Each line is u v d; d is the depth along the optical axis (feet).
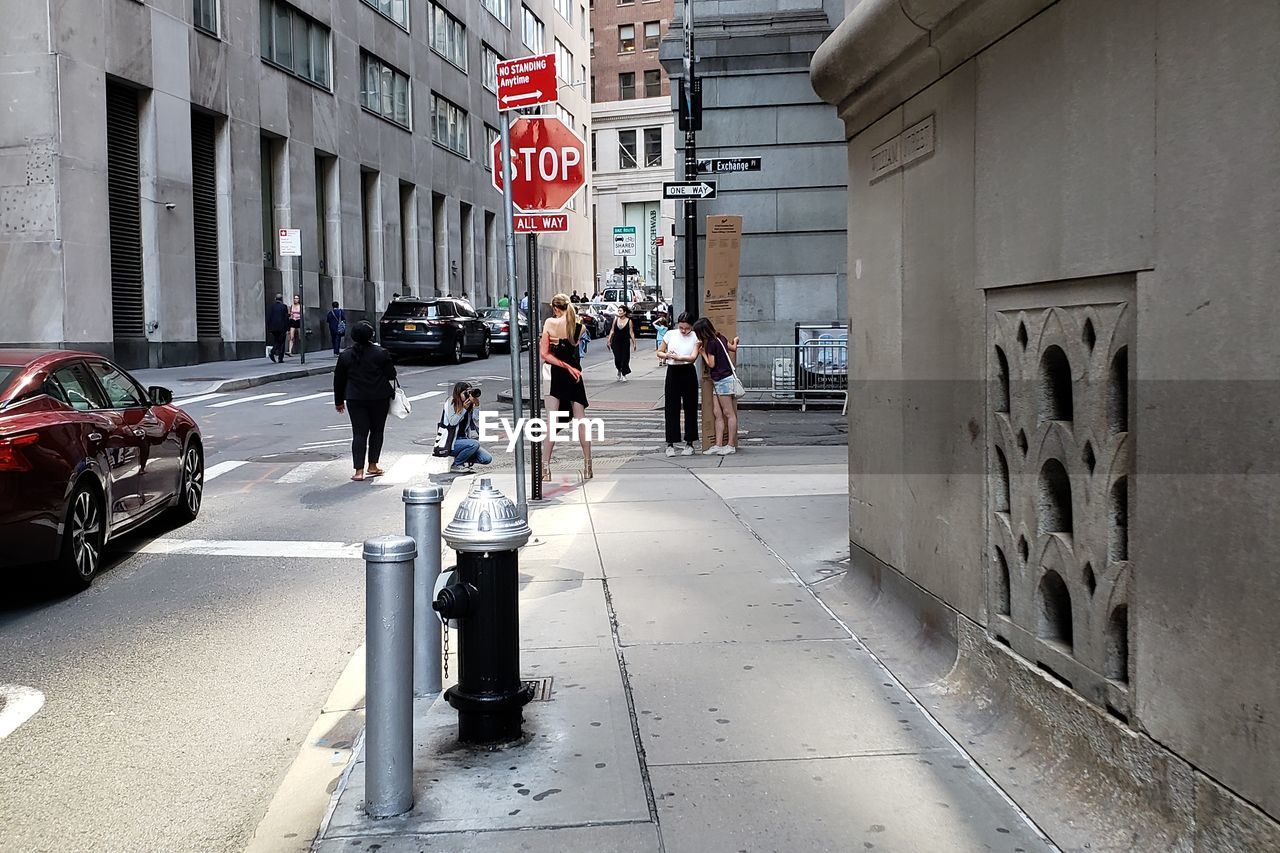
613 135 270.46
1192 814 10.85
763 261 70.90
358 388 41.34
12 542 23.17
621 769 14.30
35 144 78.79
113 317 86.74
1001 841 12.25
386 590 13.08
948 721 15.74
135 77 87.20
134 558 29.12
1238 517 10.05
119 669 20.13
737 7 69.77
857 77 20.51
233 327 102.83
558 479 39.27
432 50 155.12
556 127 31.37
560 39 229.04
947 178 17.07
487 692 15.16
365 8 132.57
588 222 252.83
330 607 24.22
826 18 68.54
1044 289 13.89
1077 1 12.81
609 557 26.63
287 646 21.45
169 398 32.45
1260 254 9.67
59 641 21.83
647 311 166.81
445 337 107.55
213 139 101.35
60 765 15.87
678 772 14.20
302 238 116.37
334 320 114.52
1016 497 14.88
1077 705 13.16
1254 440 9.80
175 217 92.89
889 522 20.38
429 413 65.21
